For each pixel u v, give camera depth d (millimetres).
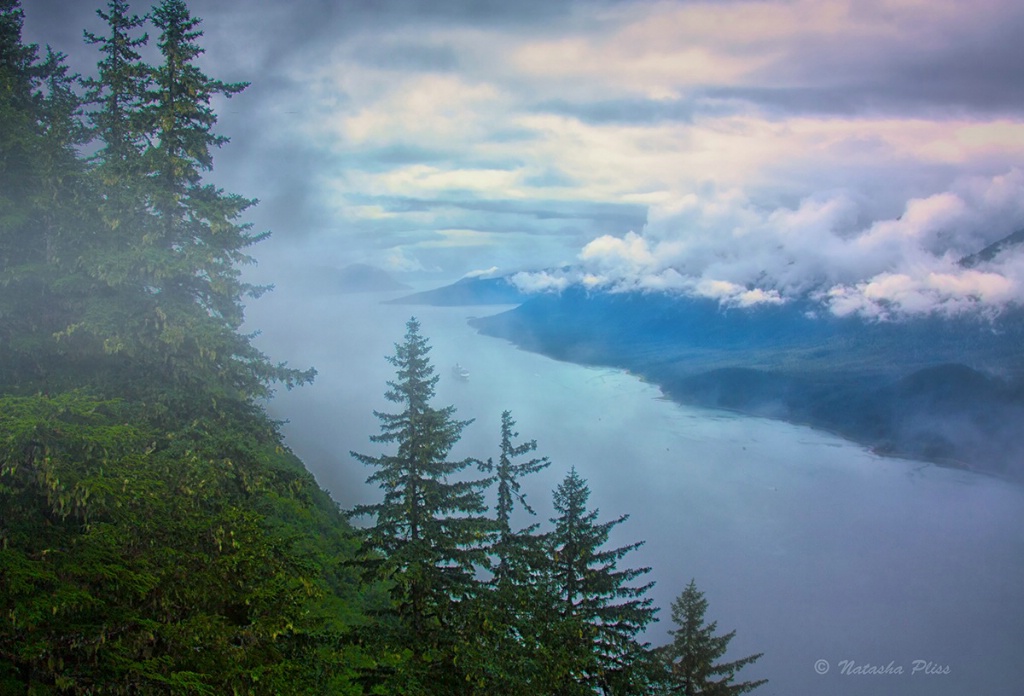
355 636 17281
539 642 18094
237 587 14125
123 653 12188
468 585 17672
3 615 11312
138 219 19516
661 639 86125
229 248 20078
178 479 15039
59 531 13148
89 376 18547
